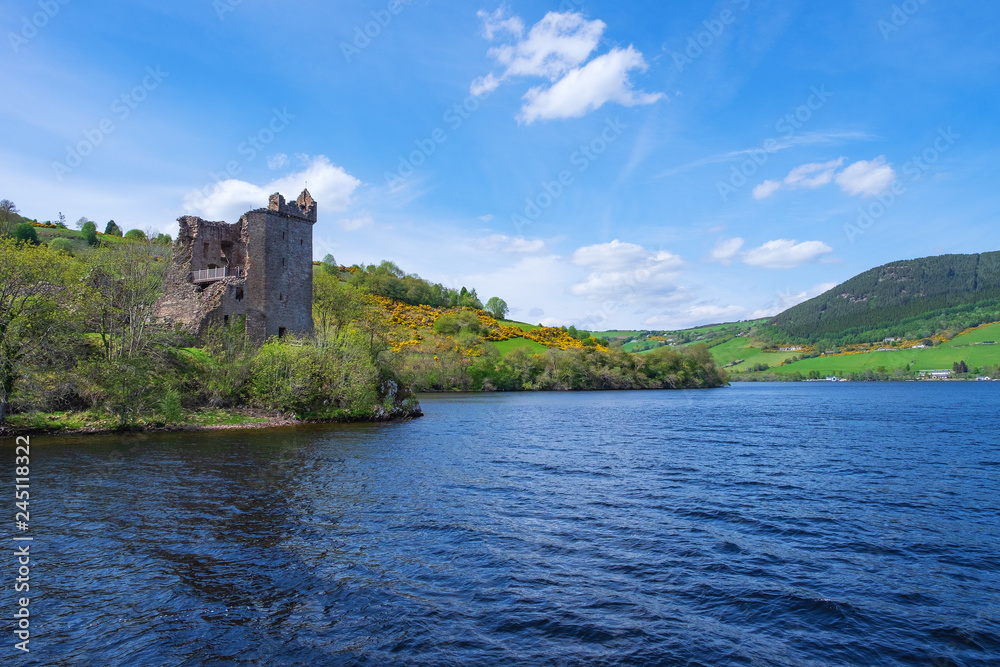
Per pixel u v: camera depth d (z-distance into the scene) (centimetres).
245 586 1294
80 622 1109
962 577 1411
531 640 1075
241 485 2277
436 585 1324
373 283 18312
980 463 3106
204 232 6400
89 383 4006
